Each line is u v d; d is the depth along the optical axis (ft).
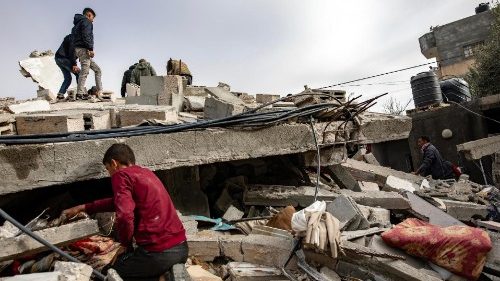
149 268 8.97
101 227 12.89
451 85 48.80
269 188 18.84
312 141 18.75
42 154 11.96
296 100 20.24
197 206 17.12
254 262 13.17
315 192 17.60
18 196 13.84
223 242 13.51
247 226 15.46
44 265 10.73
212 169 19.54
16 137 11.76
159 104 22.41
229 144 16.14
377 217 16.38
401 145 49.70
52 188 15.38
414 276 11.02
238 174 20.83
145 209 9.00
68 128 14.55
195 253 13.55
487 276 11.69
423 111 45.06
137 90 26.32
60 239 9.33
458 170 29.04
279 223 14.52
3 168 11.37
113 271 8.52
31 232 8.80
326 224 12.03
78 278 8.08
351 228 14.61
